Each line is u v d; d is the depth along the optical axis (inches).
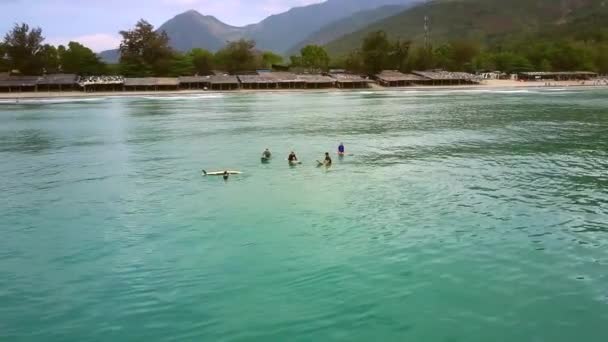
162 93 5639.8
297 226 1003.9
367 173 1467.8
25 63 6427.2
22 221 1073.5
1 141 2293.3
